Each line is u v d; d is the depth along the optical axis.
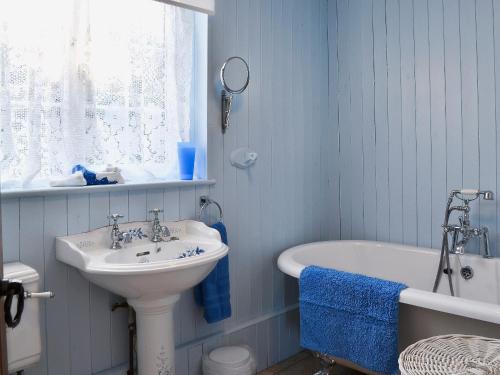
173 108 2.35
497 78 2.46
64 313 1.93
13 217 1.78
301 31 2.99
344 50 3.13
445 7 2.65
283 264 2.41
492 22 2.47
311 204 3.10
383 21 2.93
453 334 1.69
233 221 2.59
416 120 2.80
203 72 2.44
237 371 2.27
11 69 1.81
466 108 2.58
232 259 2.60
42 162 1.92
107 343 2.08
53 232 1.89
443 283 2.60
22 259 1.80
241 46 2.61
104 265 1.68
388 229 2.96
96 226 2.01
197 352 2.41
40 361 1.87
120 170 2.08
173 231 2.25
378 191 2.99
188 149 2.34
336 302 2.09
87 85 2.00
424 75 2.75
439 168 2.71
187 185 2.33
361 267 2.93
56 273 1.90
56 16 1.91
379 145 2.98
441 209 2.71
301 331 2.25
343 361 2.27
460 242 2.49
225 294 2.38
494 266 2.42
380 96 2.96
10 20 1.80
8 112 1.79
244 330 2.64
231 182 2.58
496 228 2.49
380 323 1.93
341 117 3.17
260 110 2.73
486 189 2.52
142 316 1.94
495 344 1.52
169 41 2.32
